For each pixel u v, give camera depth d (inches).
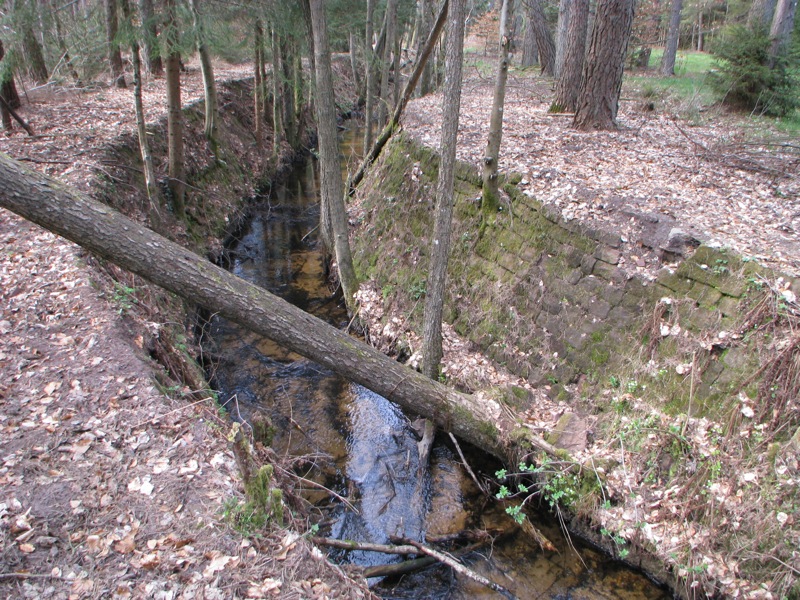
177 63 386.6
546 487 213.5
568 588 191.8
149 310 273.3
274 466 189.9
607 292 251.3
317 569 145.0
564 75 520.7
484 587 191.6
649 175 325.1
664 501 194.1
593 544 207.5
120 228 181.6
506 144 394.6
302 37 442.6
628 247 251.6
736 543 173.0
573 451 221.1
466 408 241.3
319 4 304.0
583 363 250.2
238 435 148.7
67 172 346.3
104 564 134.9
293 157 786.2
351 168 569.3
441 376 279.4
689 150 383.6
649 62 1068.5
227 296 199.8
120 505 151.7
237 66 945.5
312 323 217.0
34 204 168.2
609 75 434.3
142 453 169.8
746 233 239.3
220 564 138.2
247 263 457.1
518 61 1096.8
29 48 535.8
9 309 232.5
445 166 226.4
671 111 520.7
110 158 389.7
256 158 671.8
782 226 248.5
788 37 536.1
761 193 297.6
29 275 256.4
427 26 740.7
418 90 797.2
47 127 444.1
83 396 188.7
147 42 327.0
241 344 335.6
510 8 287.1
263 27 510.6
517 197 311.1
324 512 219.9
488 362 286.8
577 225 272.1
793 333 187.8
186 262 193.3
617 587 191.5
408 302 343.0
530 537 213.6
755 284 205.3
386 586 190.9
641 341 232.2
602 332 247.8
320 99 327.9
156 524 147.0
